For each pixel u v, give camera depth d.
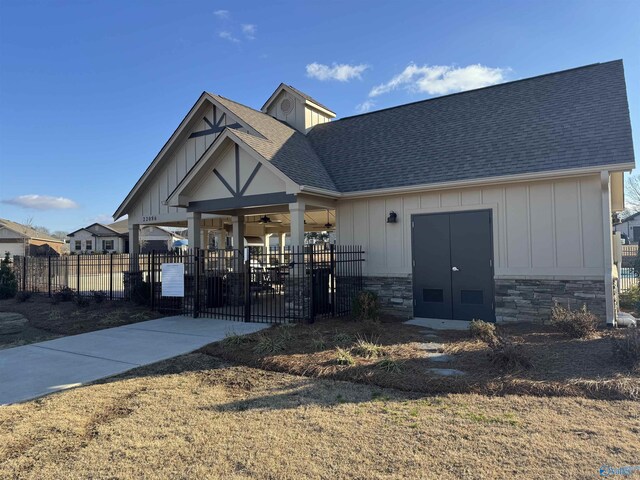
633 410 4.31
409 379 5.37
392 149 11.88
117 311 11.95
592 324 7.38
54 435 4.09
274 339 7.57
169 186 14.96
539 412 4.35
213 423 4.30
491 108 11.55
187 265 11.49
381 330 8.40
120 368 6.42
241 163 10.88
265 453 3.63
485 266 9.65
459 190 9.97
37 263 17.77
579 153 8.63
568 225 8.78
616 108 9.32
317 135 14.57
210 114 14.08
